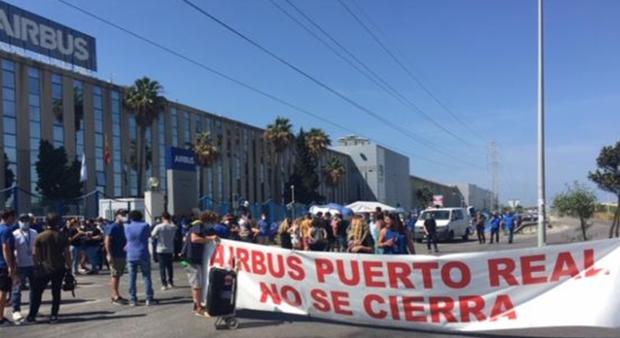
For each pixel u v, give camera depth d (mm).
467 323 9273
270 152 96125
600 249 8727
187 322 10523
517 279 9055
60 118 55531
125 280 18047
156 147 67875
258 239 25938
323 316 10234
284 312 10531
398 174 131125
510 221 36500
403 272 9633
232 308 9945
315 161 94562
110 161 60594
